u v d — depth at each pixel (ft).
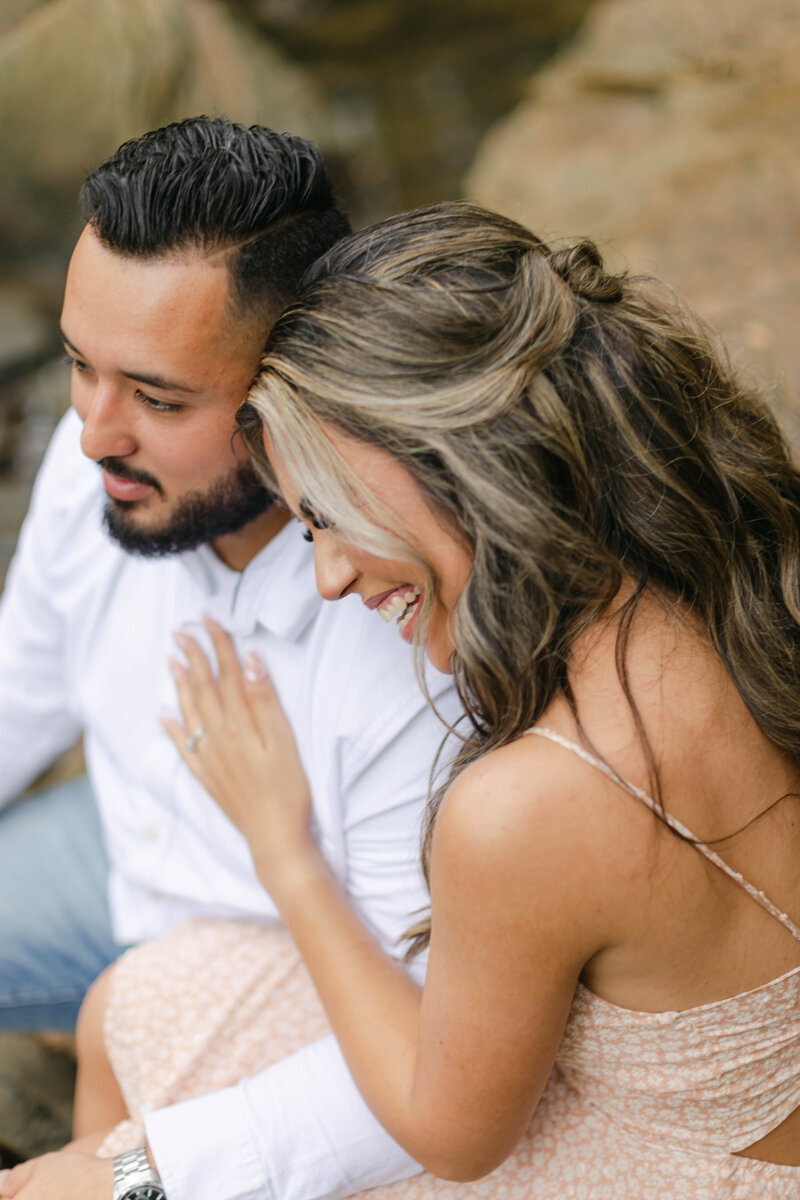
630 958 3.92
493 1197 4.61
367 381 3.66
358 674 4.90
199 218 4.21
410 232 3.95
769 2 15.83
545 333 3.77
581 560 3.77
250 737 5.08
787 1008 4.17
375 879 5.18
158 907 5.90
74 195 14.28
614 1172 4.54
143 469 4.65
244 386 4.48
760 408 4.75
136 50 14.39
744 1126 4.38
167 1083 5.01
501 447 3.67
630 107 15.29
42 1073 6.46
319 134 17.65
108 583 5.67
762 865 4.00
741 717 4.00
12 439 12.28
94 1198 4.57
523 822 3.70
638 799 3.72
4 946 6.31
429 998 4.07
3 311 13.87
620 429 3.93
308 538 4.64
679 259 11.47
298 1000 5.24
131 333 4.28
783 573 4.38
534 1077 4.06
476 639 3.81
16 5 15.29
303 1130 4.65
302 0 22.33
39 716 6.49
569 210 13.30
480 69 20.21
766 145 13.20
